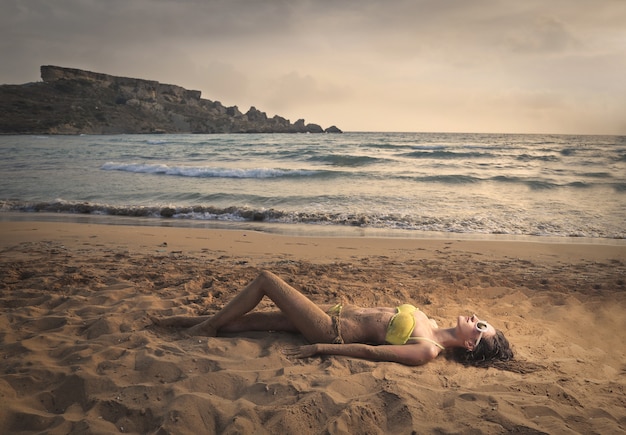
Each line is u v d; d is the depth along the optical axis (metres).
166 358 3.60
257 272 6.65
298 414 2.87
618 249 9.05
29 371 3.32
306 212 12.46
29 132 108.44
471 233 10.69
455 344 4.01
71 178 19.50
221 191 16.03
